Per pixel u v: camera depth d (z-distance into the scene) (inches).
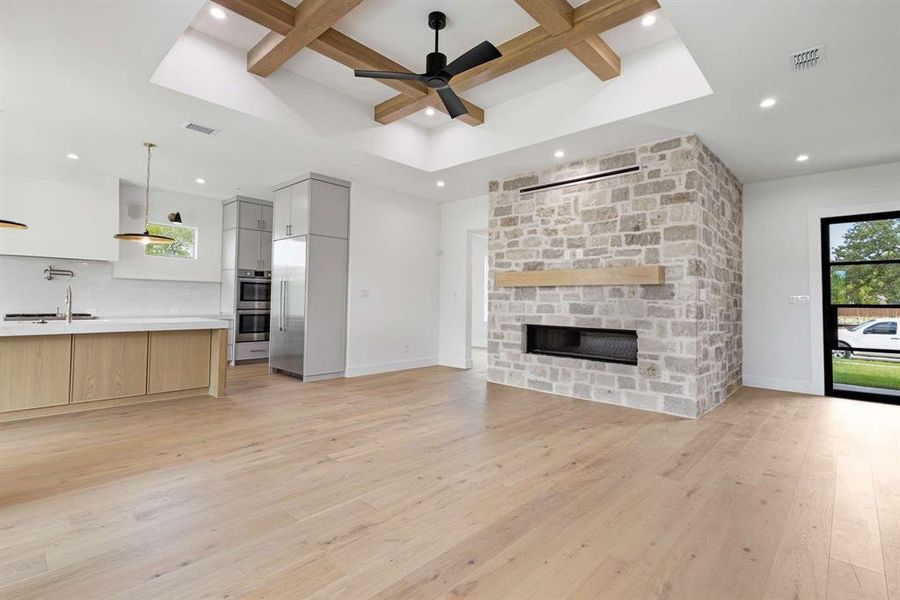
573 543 76.4
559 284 190.5
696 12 95.5
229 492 94.6
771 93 128.9
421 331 271.6
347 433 136.6
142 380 165.9
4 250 190.4
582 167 190.5
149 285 247.1
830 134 158.6
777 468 111.0
